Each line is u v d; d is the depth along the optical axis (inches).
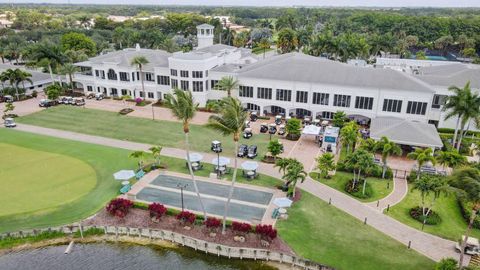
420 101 3036.4
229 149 2738.7
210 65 3779.5
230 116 1610.5
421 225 1809.8
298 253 1617.9
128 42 6820.9
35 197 2044.8
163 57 4217.5
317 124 3223.4
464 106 2472.9
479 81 3304.6
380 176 2314.2
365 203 2005.4
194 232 1781.5
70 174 2317.9
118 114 3563.0
